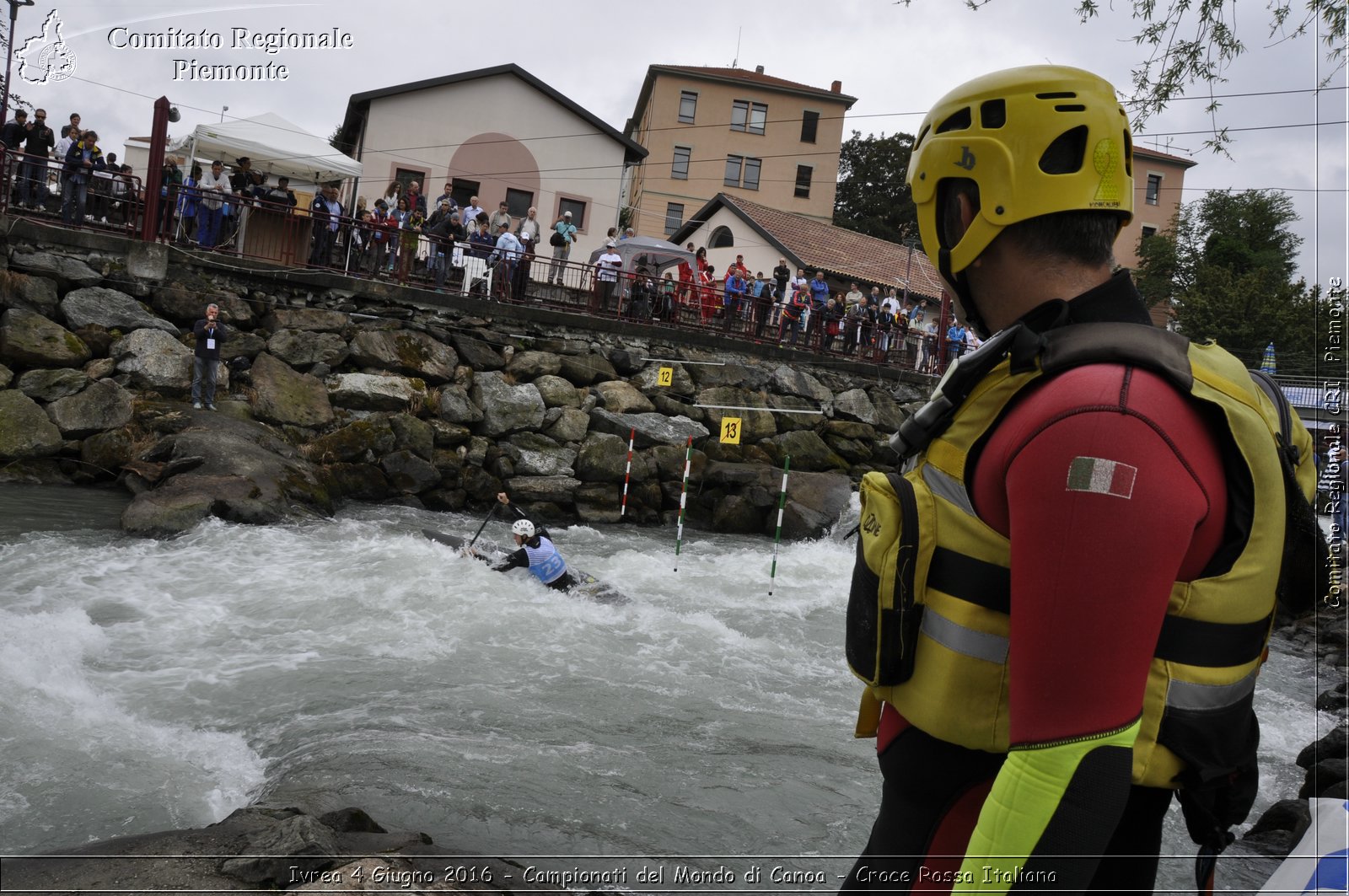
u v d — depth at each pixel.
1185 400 0.97
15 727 4.76
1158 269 31.62
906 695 1.10
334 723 5.34
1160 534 0.89
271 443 12.90
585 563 11.30
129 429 12.26
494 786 4.52
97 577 8.10
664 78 45.56
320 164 17.23
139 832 3.90
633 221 45.97
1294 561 1.11
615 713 5.91
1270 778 5.34
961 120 1.17
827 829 4.34
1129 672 0.89
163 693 5.70
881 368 19.48
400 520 12.81
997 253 1.13
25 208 13.86
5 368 12.14
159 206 14.27
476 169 26.94
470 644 7.18
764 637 8.55
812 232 34.47
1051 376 1.00
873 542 1.10
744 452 17.30
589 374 16.64
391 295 15.66
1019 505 0.96
